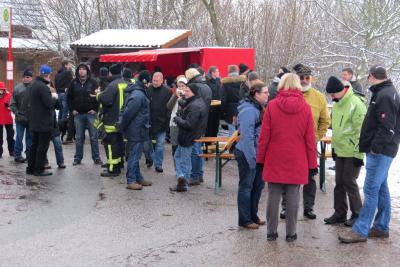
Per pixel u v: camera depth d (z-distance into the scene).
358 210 7.25
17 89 11.41
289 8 22.44
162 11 27.72
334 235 6.89
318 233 6.97
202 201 8.49
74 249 6.27
